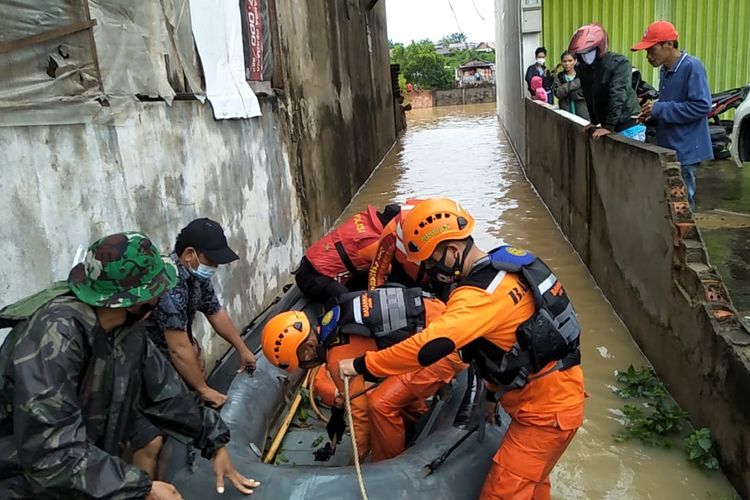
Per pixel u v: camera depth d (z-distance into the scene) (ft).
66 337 6.08
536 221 27.45
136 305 6.42
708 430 10.46
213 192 14.69
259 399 11.67
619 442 11.37
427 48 142.51
